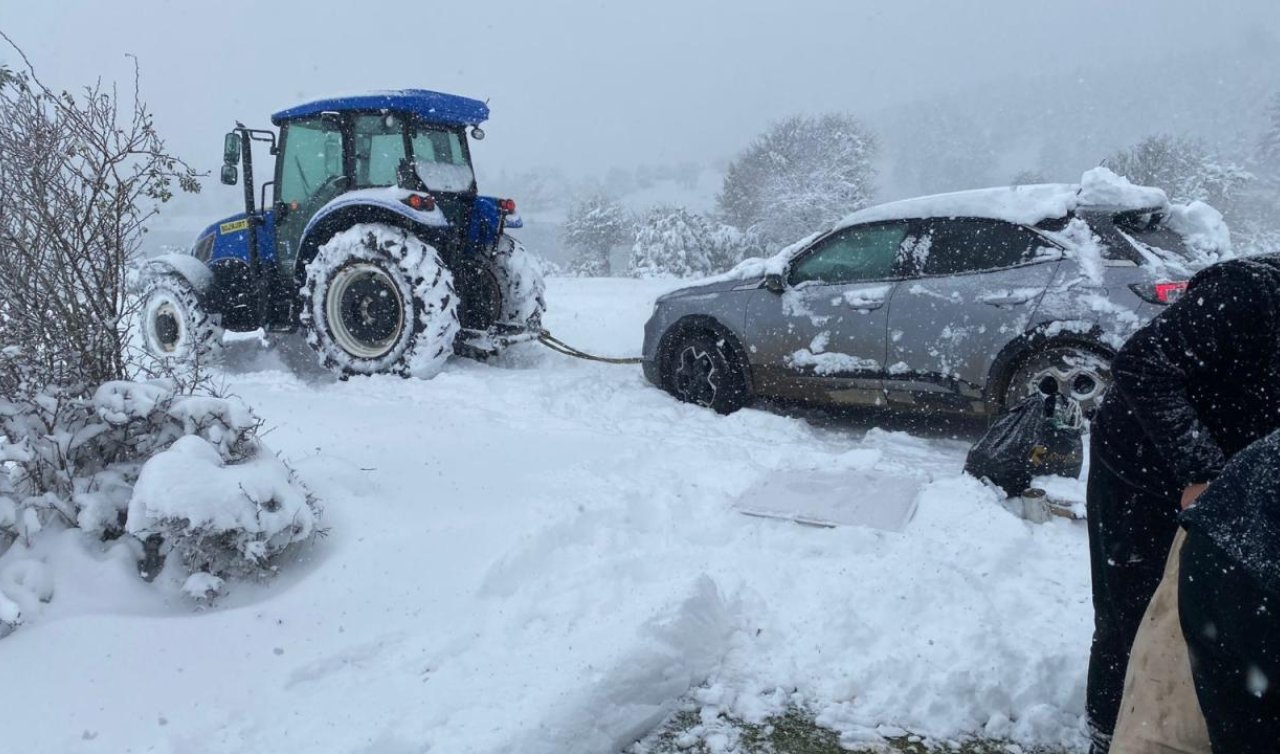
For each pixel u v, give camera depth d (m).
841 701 2.76
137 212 3.47
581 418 5.77
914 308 5.30
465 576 3.29
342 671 2.76
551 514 3.68
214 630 2.89
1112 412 2.23
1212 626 1.61
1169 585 1.86
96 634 2.78
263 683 2.67
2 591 2.81
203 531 2.98
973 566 3.40
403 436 4.95
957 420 5.47
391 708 2.52
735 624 3.12
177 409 3.28
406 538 3.47
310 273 7.07
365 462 4.38
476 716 2.46
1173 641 1.81
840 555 3.54
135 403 3.23
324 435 4.95
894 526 3.71
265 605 3.05
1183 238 5.13
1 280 3.20
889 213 5.59
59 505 3.09
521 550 3.39
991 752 2.56
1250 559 1.55
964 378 5.14
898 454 5.14
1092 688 2.33
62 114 3.26
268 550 3.15
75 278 3.32
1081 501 3.88
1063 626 3.00
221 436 3.26
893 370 5.39
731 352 6.12
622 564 3.37
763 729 2.65
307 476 3.84
